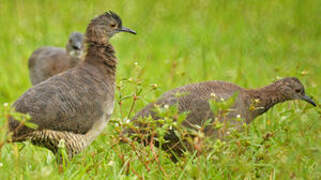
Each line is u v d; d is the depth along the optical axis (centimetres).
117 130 1003
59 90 1018
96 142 1211
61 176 949
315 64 1772
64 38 2056
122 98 1124
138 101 1339
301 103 1339
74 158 1048
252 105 1120
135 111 1320
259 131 1214
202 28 2123
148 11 2186
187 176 966
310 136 1119
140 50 1902
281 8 2231
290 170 973
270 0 2231
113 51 1161
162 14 2253
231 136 988
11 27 2117
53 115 989
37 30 2088
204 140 945
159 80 1611
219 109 941
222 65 1781
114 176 955
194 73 1681
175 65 1706
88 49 1146
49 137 1001
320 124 1145
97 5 1711
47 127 987
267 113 1306
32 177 866
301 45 2003
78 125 1030
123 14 1784
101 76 1112
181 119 894
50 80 1045
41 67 1738
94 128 1076
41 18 2184
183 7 2308
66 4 2206
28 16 2197
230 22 2188
